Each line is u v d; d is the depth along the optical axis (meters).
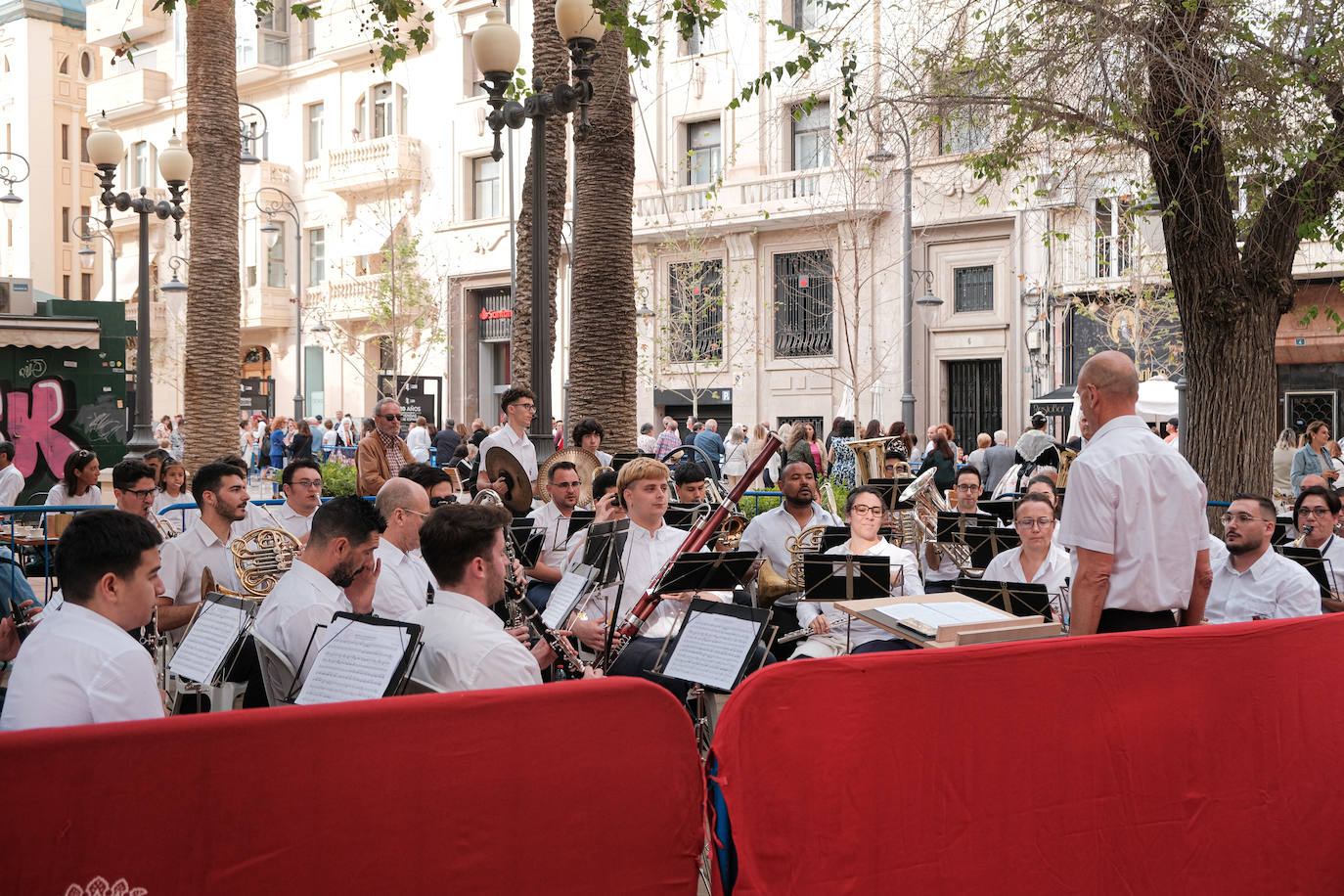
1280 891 4.25
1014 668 3.76
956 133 10.77
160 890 2.75
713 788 3.41
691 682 5.11
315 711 2.91
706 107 29.83
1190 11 8.59
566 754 3.20
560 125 15.18
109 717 3.39
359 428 33.94
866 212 27.03
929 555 8.21
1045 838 3.78
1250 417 9.72
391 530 5.82
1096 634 4.26
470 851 3.08
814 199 27.67
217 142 17.06
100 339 17.31
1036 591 5.75
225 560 6.54
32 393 16.89
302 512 7.65
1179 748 4.05
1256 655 4.23
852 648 6.25
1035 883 3.76
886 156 15.98
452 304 36.03
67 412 17.14
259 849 2.85
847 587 6.01
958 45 10.41
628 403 12.23
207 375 17.02
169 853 2.76
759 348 29.55
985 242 26.25
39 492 16.89
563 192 15.30
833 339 28.42
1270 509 6.30
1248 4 9.37
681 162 30.53
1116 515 4.62
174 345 43.03
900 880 3.54
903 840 3.55
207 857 2.79
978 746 3.69
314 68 39.38
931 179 25.64
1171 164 9.54
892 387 27.58
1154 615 4.70
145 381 14.46
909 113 10.62
